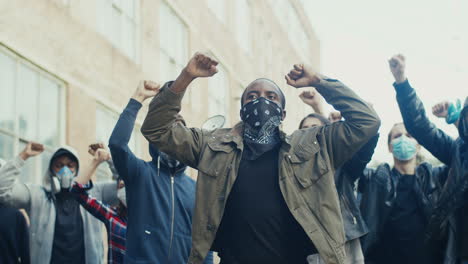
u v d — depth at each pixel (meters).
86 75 11.85
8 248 6.39
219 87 18.94
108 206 6.92
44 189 6.83
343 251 4.05
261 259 4.07
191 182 6.32
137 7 14.22
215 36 18.86
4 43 9.78
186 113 16.28
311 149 4.23
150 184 5.97
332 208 4.11
